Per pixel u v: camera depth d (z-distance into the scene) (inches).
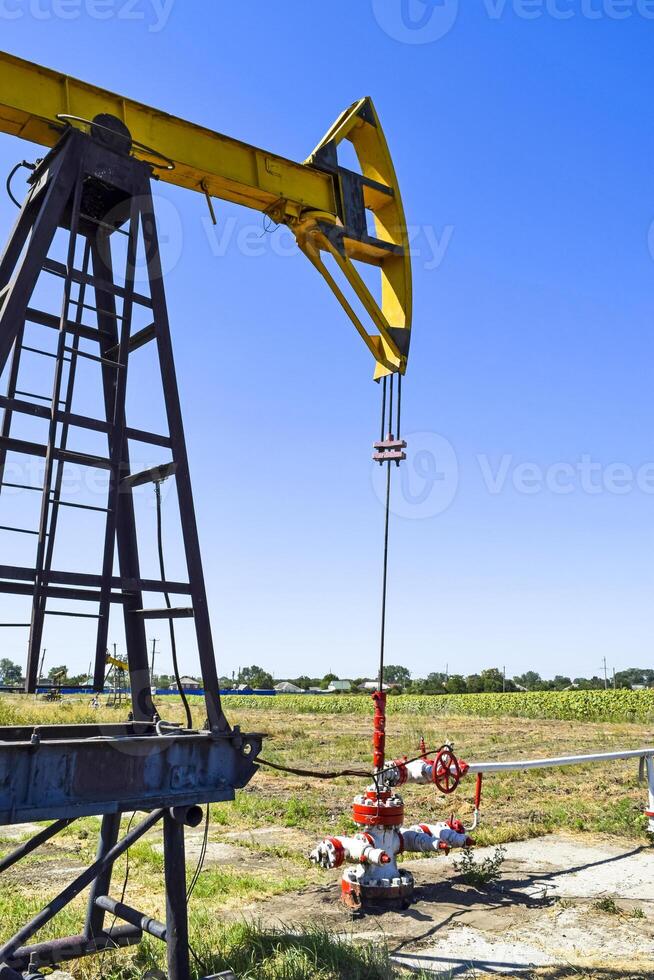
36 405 187.2
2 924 227.0
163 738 166.6
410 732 1029.2
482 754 737.0
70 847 355.9
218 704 184.4
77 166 196.5
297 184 268.5
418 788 518.0
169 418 197.9
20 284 179.3
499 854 304.2
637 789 517.0
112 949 210.5
